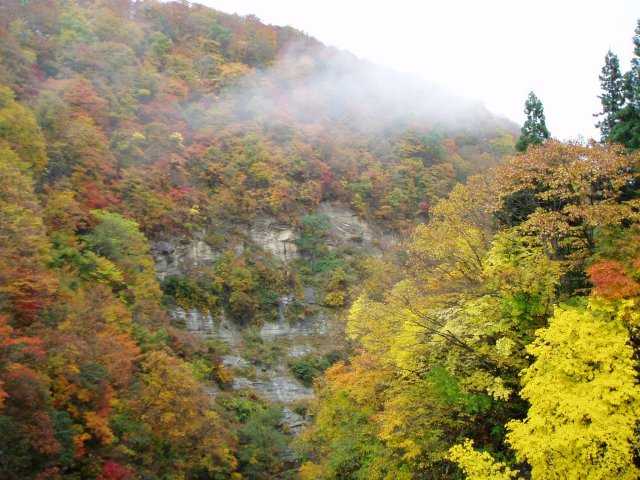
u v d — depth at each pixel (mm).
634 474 11828
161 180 69125
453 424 18469
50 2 77500
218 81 93750
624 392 12336
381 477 21484
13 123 44469
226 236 72062
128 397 31547
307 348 66250
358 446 23547
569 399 12547
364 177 86438
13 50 61625
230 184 76938
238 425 47844
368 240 80562
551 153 19422
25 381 22109
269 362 62031
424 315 19016
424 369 19578
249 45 107062
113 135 66875
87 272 41812
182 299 62781
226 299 66625
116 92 73812
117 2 94750
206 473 38531
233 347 62562
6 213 32688
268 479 43188
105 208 55812
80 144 56406
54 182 51000
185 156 75812
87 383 26578
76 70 72250
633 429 12445
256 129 85688
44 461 22391
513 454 16969
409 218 81750
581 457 12195
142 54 88688
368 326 22797
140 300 46531
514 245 19828
